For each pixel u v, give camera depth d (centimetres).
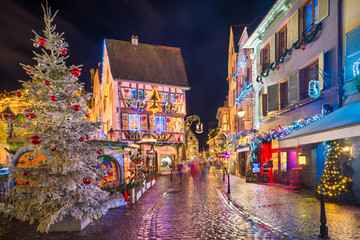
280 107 1476
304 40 1190
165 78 3019
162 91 2978
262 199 1056
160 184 1838
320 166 1225
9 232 645
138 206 977
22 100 665
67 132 671
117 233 631
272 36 1592
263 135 1628
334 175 925
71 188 638
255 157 1788
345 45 960
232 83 2973
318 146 1234
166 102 2948
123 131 2736
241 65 2453
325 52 1078
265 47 1805
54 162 661
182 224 708
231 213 830
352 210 790
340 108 927
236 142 2681
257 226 668
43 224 632
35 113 660
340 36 995
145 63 3050
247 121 2127
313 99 1137
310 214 759
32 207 685
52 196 653
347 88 949
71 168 661
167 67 3144
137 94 2850
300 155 1266
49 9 669
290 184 1413
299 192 1212
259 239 566
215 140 5244
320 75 1075
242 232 620
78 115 697
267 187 1473
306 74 1261
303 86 1263
